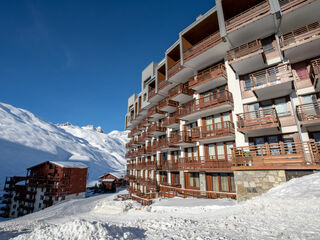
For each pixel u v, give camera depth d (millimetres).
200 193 18328
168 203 16703
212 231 6004
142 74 38969
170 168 23203
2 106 177000
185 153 22250
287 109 14203
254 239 4879
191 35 21234
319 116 11938
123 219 14781
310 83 13273
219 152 18281
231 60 15734
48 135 162500
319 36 11961
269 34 15586
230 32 15828
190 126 22359
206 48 18016
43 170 49000
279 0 14195
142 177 33969
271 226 5973
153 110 28828
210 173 18375
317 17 13516
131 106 47031
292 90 13969
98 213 24125
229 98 16766
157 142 30344
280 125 14195
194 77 21172
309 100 13219
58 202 43438
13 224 18875
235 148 15297
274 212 7703
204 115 19906
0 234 10953
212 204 13203
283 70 14320
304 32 13906
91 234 5344
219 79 18062
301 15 13469
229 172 16859
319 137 12398
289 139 13758
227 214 9180
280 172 11352
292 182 10102
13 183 51812
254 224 6453
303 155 10961
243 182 12578
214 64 19844
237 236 5250
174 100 23469
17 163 109688
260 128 13578
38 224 17500
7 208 49406
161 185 25172
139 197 25266
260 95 14938
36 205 45156
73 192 48156
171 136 24734
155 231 6586
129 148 45594
